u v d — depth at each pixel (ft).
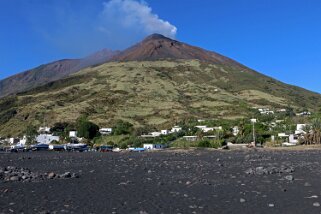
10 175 121.60
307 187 93.91
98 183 106.83
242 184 100.27
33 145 526.98
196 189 93.15
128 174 132.57
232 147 425.28
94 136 625.82
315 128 453.99
